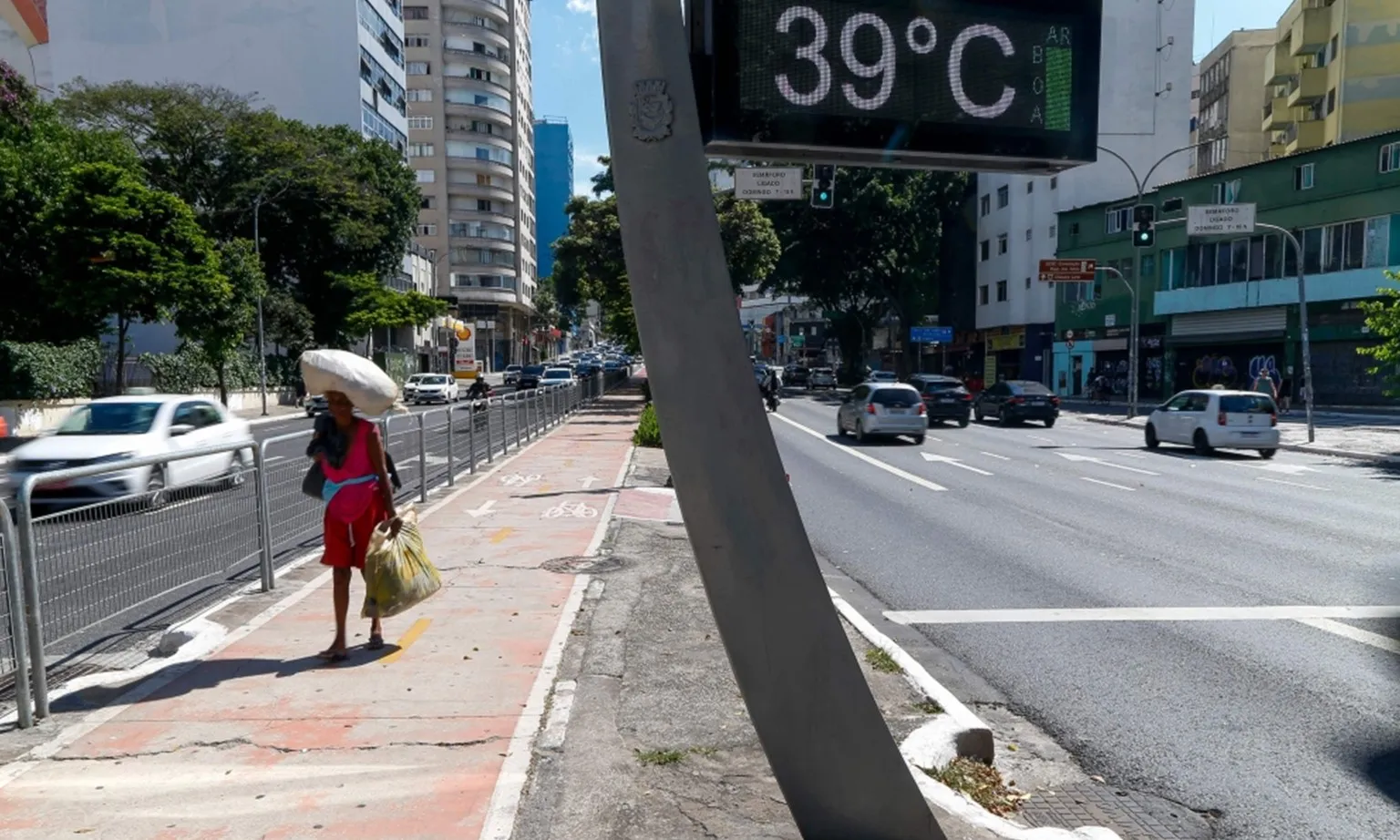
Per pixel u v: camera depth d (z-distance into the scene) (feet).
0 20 174.40
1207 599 26.91
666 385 9.85
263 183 144.77
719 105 12.99
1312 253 118.21
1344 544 35.45
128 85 144.25
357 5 194.80
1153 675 20.31
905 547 35.17
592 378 138.31
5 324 103.50
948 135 14.10
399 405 19.53
